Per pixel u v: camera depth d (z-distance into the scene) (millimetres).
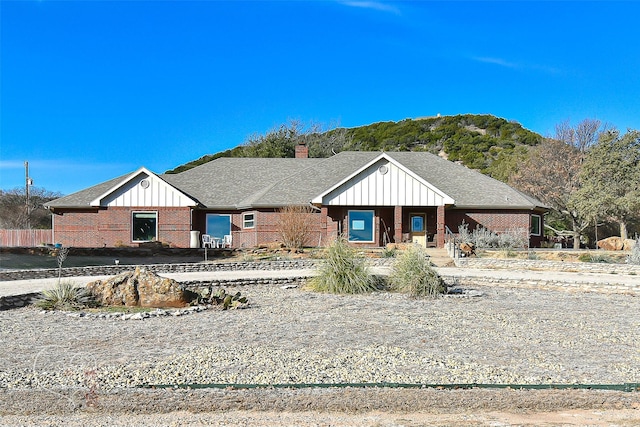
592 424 7180
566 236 46875
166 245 33406
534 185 49062
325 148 63562
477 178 37688
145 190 33938
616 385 8531
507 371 9453
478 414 7516
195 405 7609
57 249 29812
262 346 11141
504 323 13992
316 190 35250
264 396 7941
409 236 34406
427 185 32031
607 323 14188
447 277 22984
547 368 9695
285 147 62156
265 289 20359
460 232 33031
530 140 80375
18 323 13484
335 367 9539
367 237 33562
